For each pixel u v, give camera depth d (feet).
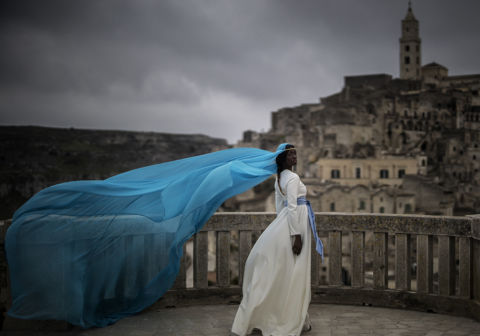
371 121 382.42
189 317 18.26
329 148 339.16
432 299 18.61
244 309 15.61
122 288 17.88
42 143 580.71
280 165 16.98
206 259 19.98
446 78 508.12
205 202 16.60
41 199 16.29
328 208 242.99
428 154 384.88
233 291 19.99
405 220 19.06
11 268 16.03
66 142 623.36
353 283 19.88
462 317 18.02
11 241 15.97
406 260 19.19
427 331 16.60
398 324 17.34
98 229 16.92
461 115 424.46
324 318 18.07
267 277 15.58
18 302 16.07
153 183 17.44
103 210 16.93
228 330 16.87
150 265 17.94
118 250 17.44
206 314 18.63
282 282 15.65
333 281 20.10
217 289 19.90
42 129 622.54
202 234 20.02
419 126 409.69
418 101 415.85
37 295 16.16
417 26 517.14
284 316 15.56
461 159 382.63
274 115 519.19
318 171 301.43
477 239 17.48
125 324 17.40
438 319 17.87
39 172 498.28
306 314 15.78
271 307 15.61
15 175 436.35
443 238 18.49
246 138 471.62
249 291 15.65
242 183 17.22
